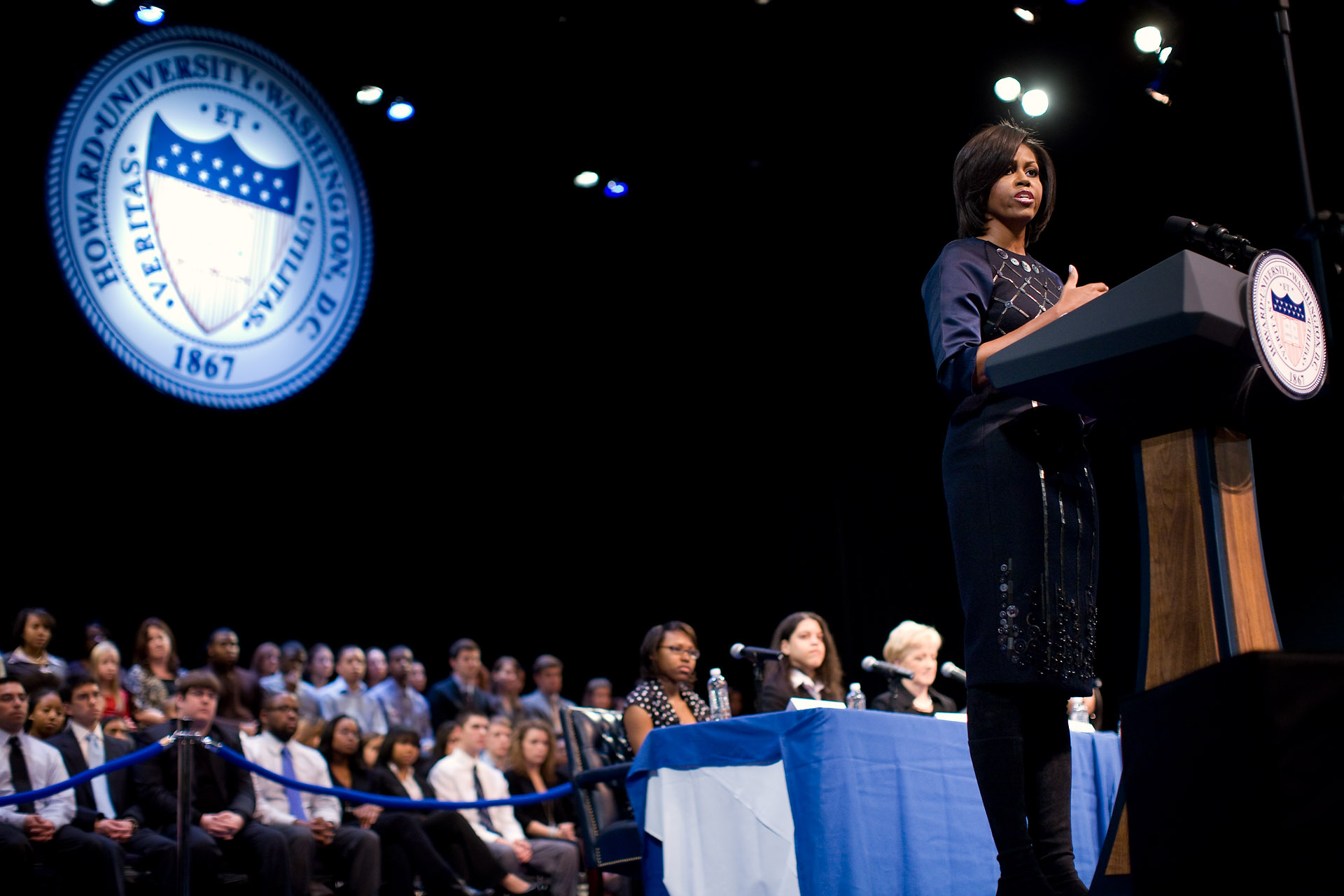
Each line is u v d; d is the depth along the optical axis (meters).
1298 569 6.18
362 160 7.64
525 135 8.01
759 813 2.43
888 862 2.28
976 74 6.94
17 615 6.37
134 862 4.64
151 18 6.47
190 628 7.11
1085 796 3.07
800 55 7.41
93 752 4.91
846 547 8.58
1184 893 1.39
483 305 8.48
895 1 6.92
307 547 7.62
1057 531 1.81
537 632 8.80
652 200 8.61
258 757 5.36
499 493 8.62
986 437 1.86
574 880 5.88
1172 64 5.88
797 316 8.78
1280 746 1.33
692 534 9.23
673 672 4.14
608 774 3.60
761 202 8.46
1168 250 6.62
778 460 8.93
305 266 7.25
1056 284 2.04
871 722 2.36
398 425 8.04
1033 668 1.77
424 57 7.40
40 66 6.30
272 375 7.06
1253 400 1.63
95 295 6.37
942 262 1.98
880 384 8.42
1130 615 6.90
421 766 6.14
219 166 6.90
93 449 6.63
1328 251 3.41
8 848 4.21
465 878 5.57
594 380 9.15
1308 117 5.98
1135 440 1.72
